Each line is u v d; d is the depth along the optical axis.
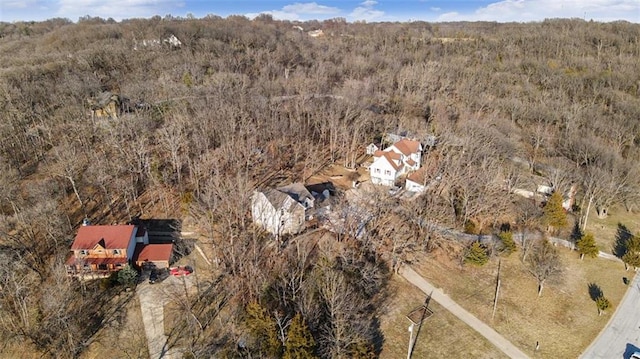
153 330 47.97
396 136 91.69
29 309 49.16
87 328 48.12
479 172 71.94
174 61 117.25
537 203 74.38
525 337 50.72
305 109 95.44
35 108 86.12
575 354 48.91
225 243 57.75
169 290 53.31
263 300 48.84
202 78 110.62
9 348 45.81
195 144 79.12
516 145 89.44
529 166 85.94
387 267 59.25
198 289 53.56
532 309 54.69
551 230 69.56
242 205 59.84
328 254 54.22
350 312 46.69
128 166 73.56
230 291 52.59
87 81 99.06
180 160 76.50
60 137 80.62
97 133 81.06
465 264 61.53
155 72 112.44
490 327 51.75
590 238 62.81
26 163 74.88
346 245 59.91
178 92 98.06
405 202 71.50
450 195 71.88
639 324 52.94
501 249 62.72
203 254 59.84
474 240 65.38
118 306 50.94
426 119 103.62
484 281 58.78
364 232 61.75
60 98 90.31
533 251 64.00
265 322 44.16
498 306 54.72
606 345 50.03
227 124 82.38
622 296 57.38
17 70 98.56
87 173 71.50
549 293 57.31
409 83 116.81
